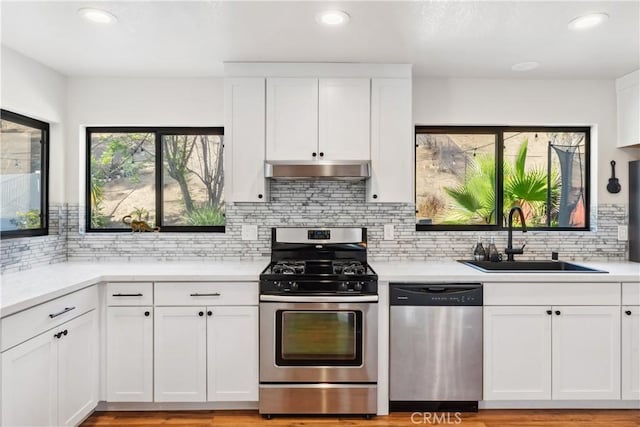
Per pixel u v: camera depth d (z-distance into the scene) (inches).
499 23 81.0
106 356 91.2
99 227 119.3
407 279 92.0
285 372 91.0
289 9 75.3
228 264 107.9
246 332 92.0
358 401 91.1
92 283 87.1
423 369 92.3
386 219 116.3
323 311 90.8
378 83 104.8
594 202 118.8
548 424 89.4
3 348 62.6
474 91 116.9
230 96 104.0
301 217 115.9
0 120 95.0
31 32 84.4
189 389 91.8
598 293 92.5
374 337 90.8
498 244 118.3
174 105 115.3
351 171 100.4
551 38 88.2
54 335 74.7
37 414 70.3
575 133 122.5
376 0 71.9
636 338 92.7
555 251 117.3
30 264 100.0
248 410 94.9
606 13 76.5
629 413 94.0
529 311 92.3
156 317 91.1
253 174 104.3
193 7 74.5
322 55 99.1
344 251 112.0
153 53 97.0
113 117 114.4
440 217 121.1
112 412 93.7
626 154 117.6
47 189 110.6
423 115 116.6
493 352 92.5
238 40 89.7
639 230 113.0
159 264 108.3
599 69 108.9
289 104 104.3
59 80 110.2
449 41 90.2
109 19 78.8
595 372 92.6
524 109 117.3
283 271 94.7
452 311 91.9
